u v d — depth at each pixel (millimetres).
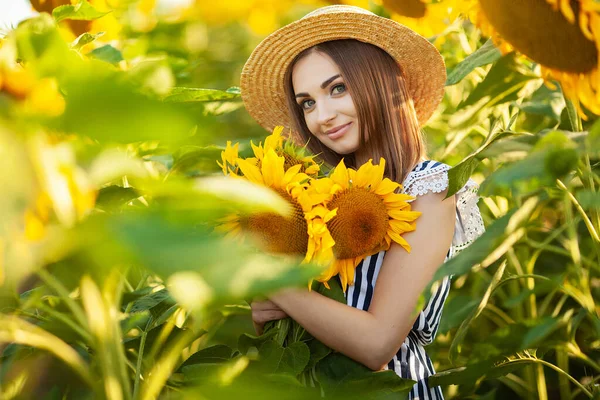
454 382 1437
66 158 465
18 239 441
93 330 792
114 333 843
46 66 485
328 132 1585
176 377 1410
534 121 2105
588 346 1973
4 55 512
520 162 982
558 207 2078
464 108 1683
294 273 422
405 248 1383
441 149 2064
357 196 1321
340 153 1649
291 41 1630
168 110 401
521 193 1016
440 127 2156
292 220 1228
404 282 1406
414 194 1465
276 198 469
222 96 1316
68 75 429
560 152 949
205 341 1715
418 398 1481
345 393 1272
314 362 1384
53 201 446
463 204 1522
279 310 1437
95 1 1538
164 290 1303
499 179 977
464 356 2168
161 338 1269
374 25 1584
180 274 411
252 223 1215
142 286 1487
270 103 1846
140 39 2027
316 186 1296
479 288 2078
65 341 1200
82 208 483
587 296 1503
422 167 1521
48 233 444
